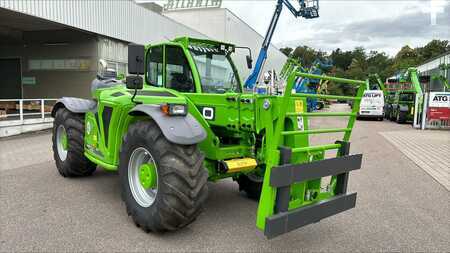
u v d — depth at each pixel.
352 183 6.18
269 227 3.09
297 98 3.71
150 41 18.11
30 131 11.52
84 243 3.47
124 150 3.96
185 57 4.30
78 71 15.70
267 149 3.36
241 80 4.99
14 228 3.78
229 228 3.96
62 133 5.89
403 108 20.92
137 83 3.73
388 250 3.56
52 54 16.09
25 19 13.16
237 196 5.11
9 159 7.26
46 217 4.09
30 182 5.50
